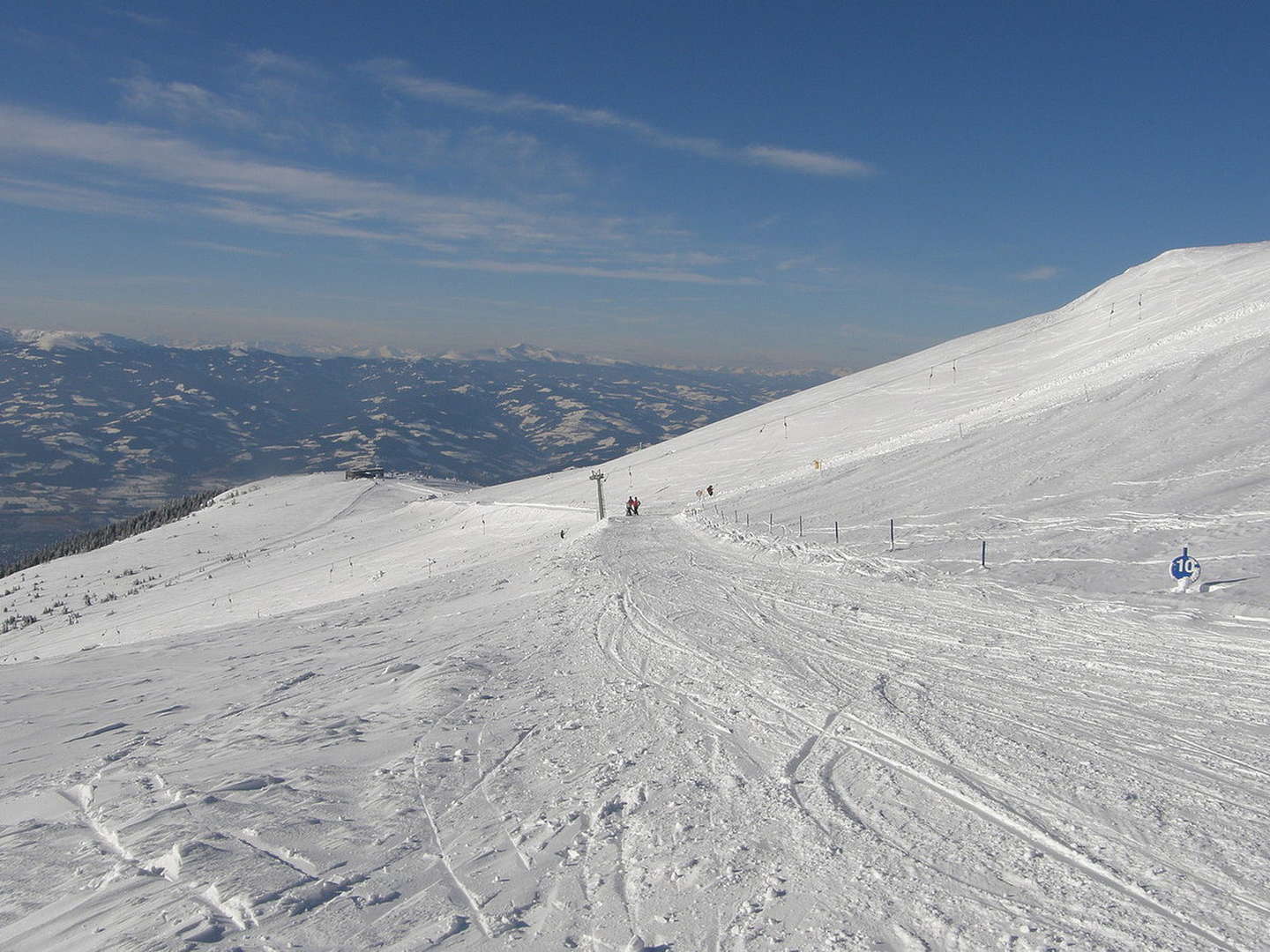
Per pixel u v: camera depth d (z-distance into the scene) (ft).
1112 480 94.02
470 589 100.73
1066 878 17.97
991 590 55.98
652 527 134.72
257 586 273.13
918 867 18.90
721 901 18.02
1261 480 78.13
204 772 32.17
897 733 29.19
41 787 32.89
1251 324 150.51
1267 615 41.37
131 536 505.25
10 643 280.10
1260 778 22.93
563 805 24.99
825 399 348.38
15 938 19.21
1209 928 15.56
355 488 526.16
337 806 26.50
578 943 16.72
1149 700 31.01
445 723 36.14
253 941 17.60
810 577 71.72
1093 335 300.40
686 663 44.45
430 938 17.37
